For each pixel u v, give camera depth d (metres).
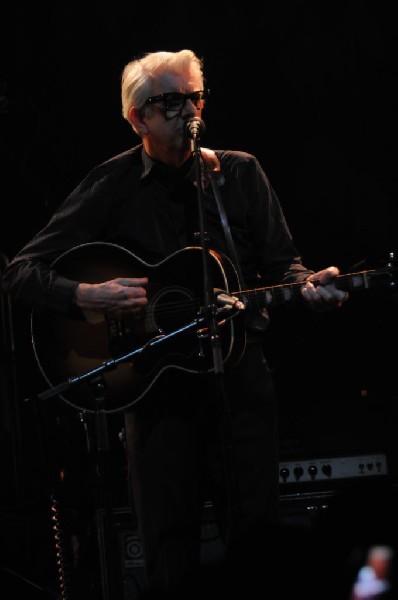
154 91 6.92
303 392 10.54
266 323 7.00
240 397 6.77
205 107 11.30
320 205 11.20
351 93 11.16
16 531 10.41
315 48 11.20
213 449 6.83
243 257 7.18
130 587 8.38
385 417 8.86
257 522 3.22
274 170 11.29
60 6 11.38
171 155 7.02
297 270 7.09
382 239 11.05
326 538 3.20
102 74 11.38
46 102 11.36
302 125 11.25
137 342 7.18
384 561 3.04
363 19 11.12
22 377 10.98
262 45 11.27
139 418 6.85
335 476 8.79
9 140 11.11
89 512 9.76
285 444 8.95
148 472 6.72
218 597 3.09
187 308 7.02
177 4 11.31
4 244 11.09
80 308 7.12
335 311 10.51
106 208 7.29
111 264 7.24
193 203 7.11
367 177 11.12
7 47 11.38
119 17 11.35
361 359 10.48
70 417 9.81
